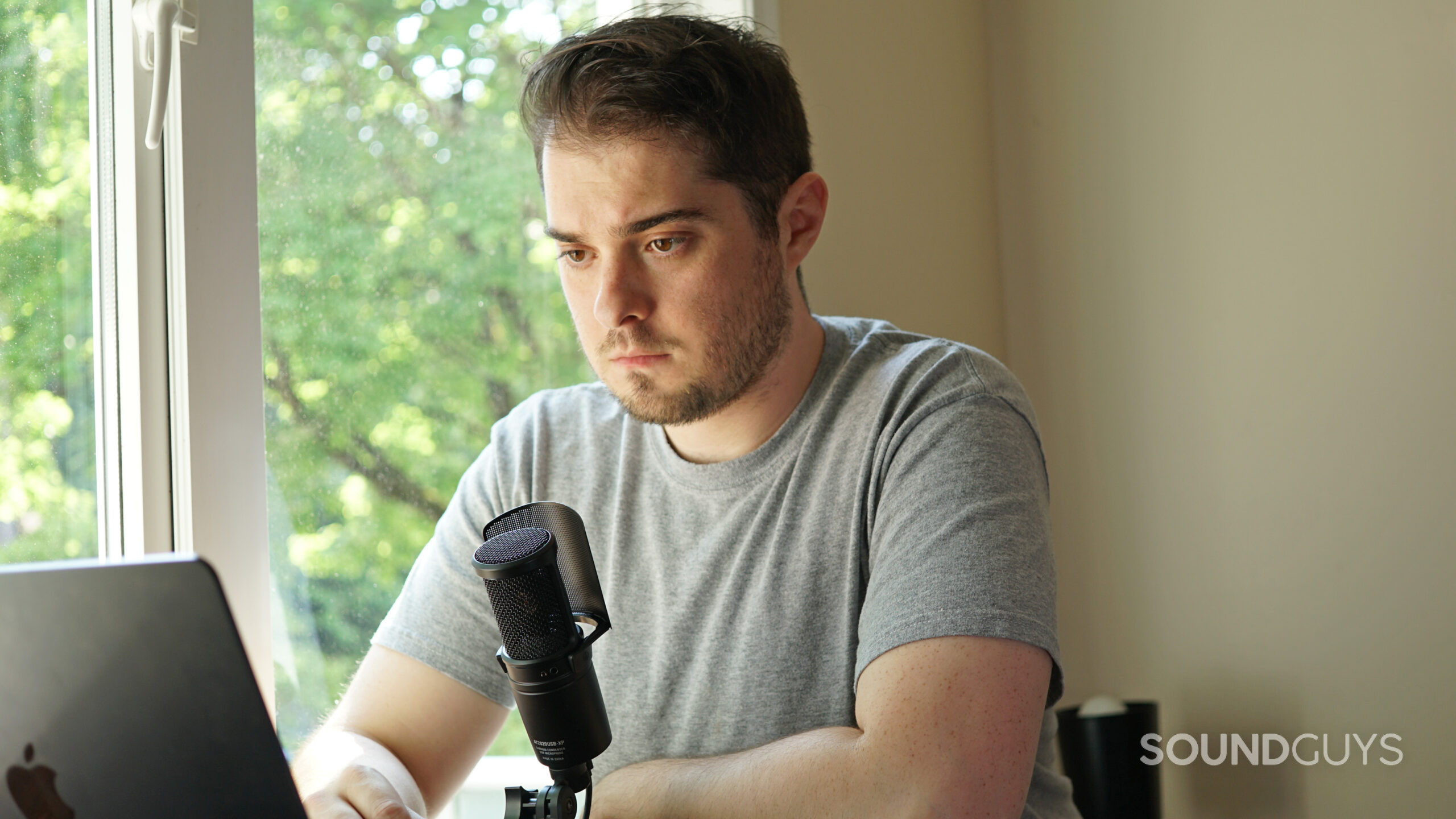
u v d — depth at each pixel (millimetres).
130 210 1187
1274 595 1570
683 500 1140
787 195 1105
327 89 1387
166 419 1205
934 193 1788
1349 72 1480
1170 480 1701
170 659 583
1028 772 828
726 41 1061
